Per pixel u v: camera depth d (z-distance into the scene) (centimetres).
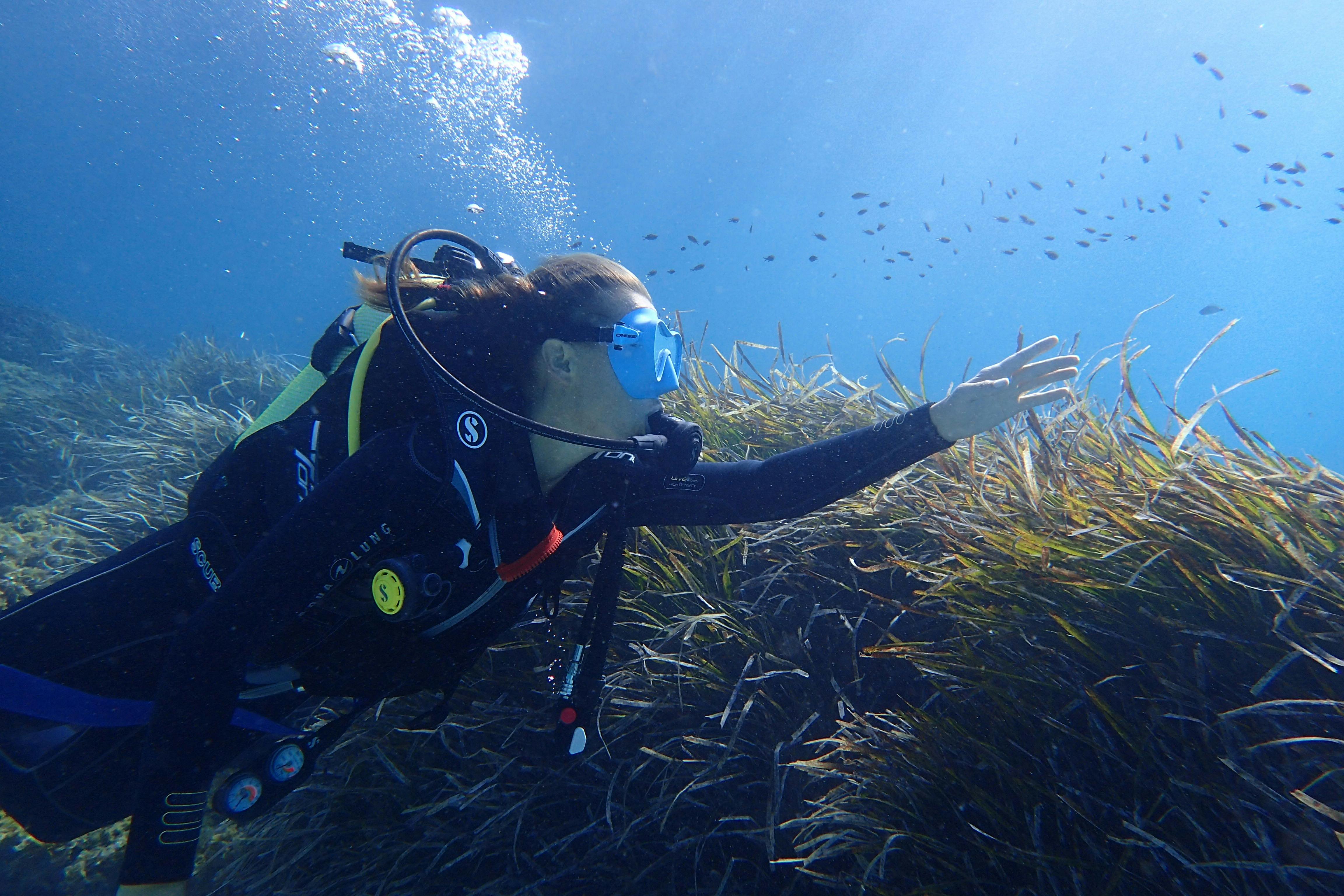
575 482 165
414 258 177
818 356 336
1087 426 227
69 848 259
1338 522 157
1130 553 161
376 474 125
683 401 317
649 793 189
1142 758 135
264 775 142
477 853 193
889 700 188
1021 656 162
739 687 183
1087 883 131
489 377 148
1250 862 119
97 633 162
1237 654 142
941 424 166
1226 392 180
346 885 201
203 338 969
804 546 222
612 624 158
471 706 204
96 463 679
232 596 113
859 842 157
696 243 754
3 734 160
